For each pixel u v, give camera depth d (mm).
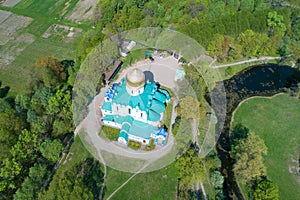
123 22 159750
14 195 97188
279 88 140375
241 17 153500
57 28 181250
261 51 152125
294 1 174250
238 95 137875
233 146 113188
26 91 136625
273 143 118312
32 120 113875
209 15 158500
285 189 105188
